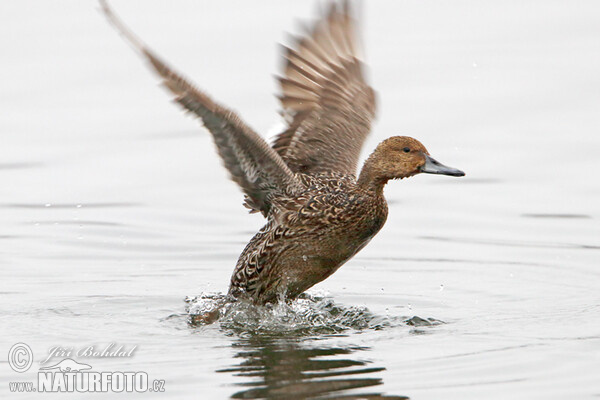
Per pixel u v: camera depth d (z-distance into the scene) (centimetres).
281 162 1119
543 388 914
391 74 1959
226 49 2067
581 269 1336
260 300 1195
